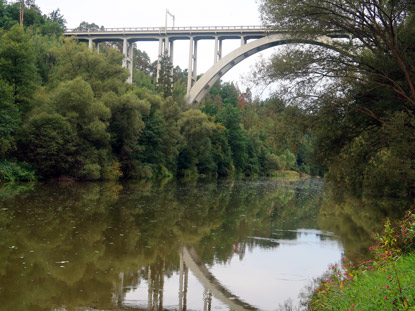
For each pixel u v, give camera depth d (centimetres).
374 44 1367
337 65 1343
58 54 3859
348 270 728
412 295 452
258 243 1212
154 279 823
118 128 3728
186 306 675
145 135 4216
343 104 1317
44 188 2430
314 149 1482
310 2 1264
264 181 5647
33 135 2880
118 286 767
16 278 787
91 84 3697
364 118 1391
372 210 2070
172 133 4641
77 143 3164
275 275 877
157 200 2170
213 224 1520
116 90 3925
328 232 1427
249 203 2370
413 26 1266
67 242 1096
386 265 680
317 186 4844
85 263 911
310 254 1079
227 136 6969
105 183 3183
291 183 5462
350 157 1447
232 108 7081
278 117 1366
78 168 3172
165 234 1280
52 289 734
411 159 1255
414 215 820
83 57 3747
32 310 634
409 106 1323
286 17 1314
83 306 657
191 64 5800
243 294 748
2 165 2700
